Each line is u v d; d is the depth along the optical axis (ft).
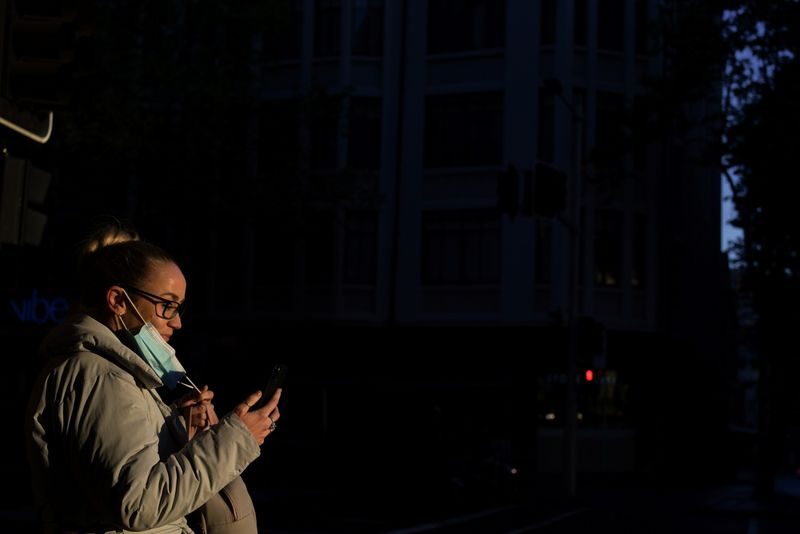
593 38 101.35
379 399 59.98
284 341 101.45
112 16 73.26
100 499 8.21
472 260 99.55
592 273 100.17
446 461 59.88
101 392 8.40
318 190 85.25
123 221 10.00
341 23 101.50
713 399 126.82
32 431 8.58
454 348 99.14
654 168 104.17
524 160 98.63
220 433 8.54
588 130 100.63
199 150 75.56
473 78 100.68
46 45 18.86
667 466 103.96
